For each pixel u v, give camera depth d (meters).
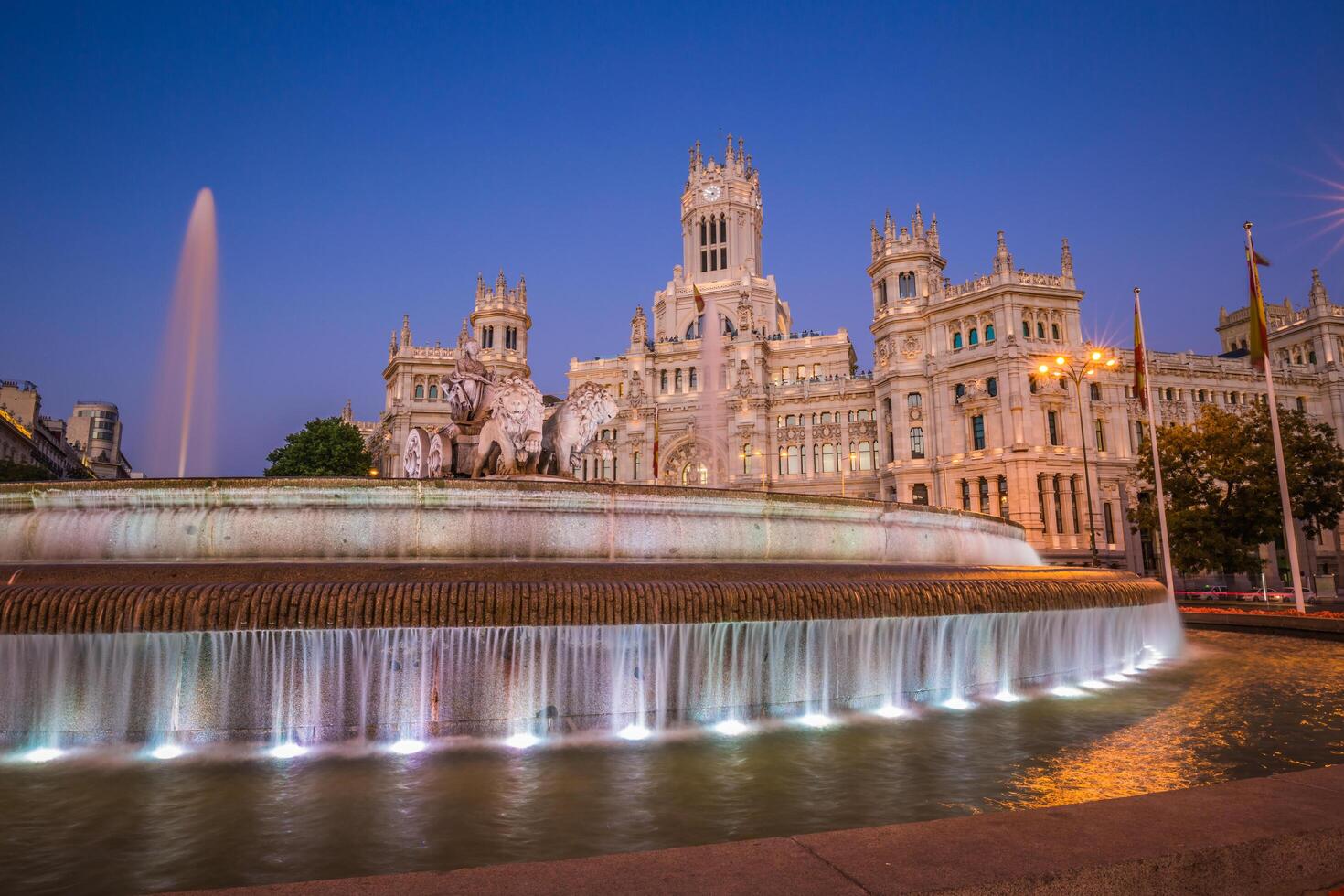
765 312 120.00
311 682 10.05
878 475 89.56
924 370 83.75
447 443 21.70
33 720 9.57
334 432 79.06
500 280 114.12
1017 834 4.71
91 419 164.88
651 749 10.14
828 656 12.33
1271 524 46.50
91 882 6.05
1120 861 4.29
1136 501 73.44
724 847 4.55
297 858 6.55
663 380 104.50
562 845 6.87
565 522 14.02
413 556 13.25
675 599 10.89
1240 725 11.90
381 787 8.47
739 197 126.50
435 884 4.06
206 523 13.03
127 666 9.84
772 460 96.25
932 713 12.50
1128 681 15.99
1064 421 76.19
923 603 12.77
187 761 9.32
